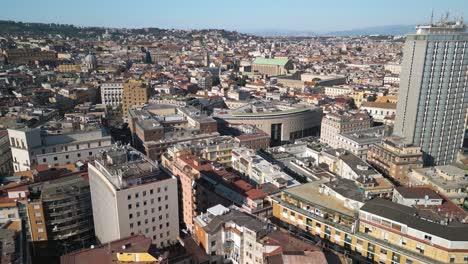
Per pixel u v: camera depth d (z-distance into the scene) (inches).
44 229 6574.8
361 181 6840.6
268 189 6825.8
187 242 5585.6
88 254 4429.1
